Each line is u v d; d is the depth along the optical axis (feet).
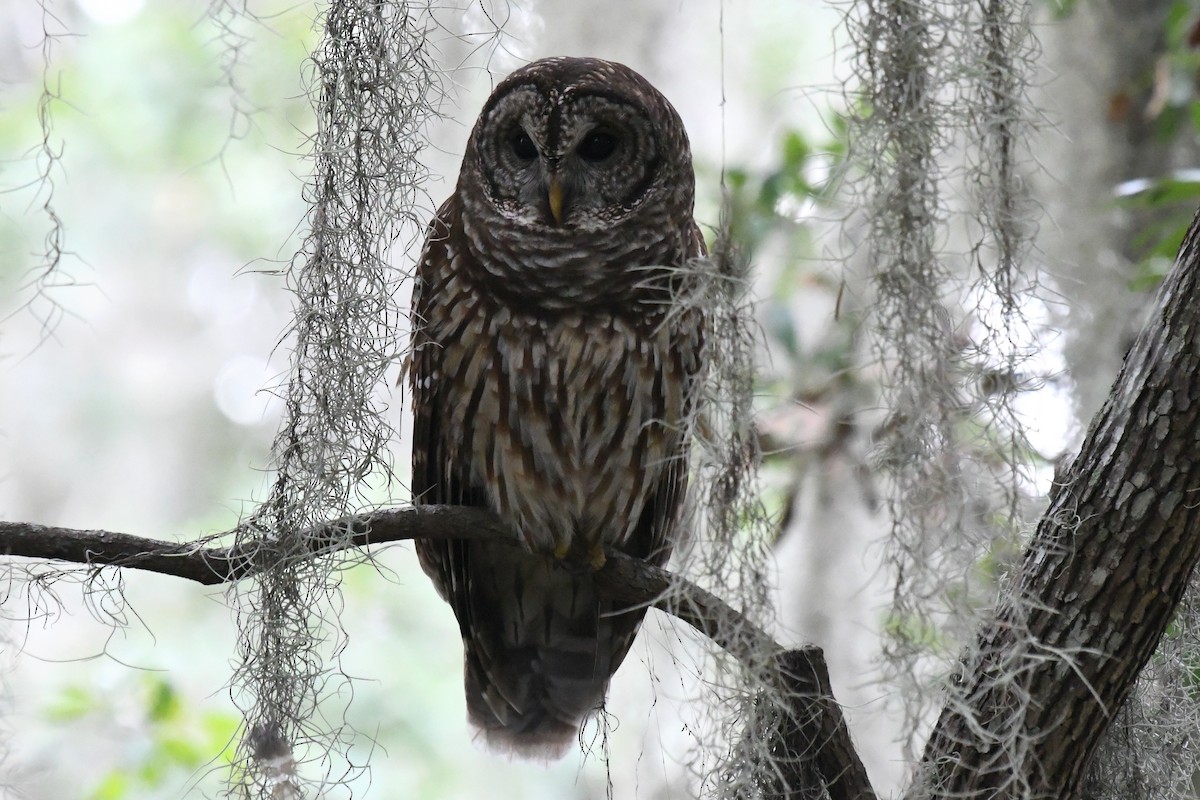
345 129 25.14
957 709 20.20
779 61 55.01
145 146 71.77
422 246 29.27
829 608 39.58
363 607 62.54
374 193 25.44
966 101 23.02
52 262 26.40
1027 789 19.65
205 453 76.95
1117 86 40.09
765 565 22.57
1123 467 21.67
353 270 24.99
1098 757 23.50
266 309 76.64
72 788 43.16
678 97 50.57
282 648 24.14
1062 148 39.83
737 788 22.04
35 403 75.15
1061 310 35.47
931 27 23.40
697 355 28.02
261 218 73.97
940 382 21.99
